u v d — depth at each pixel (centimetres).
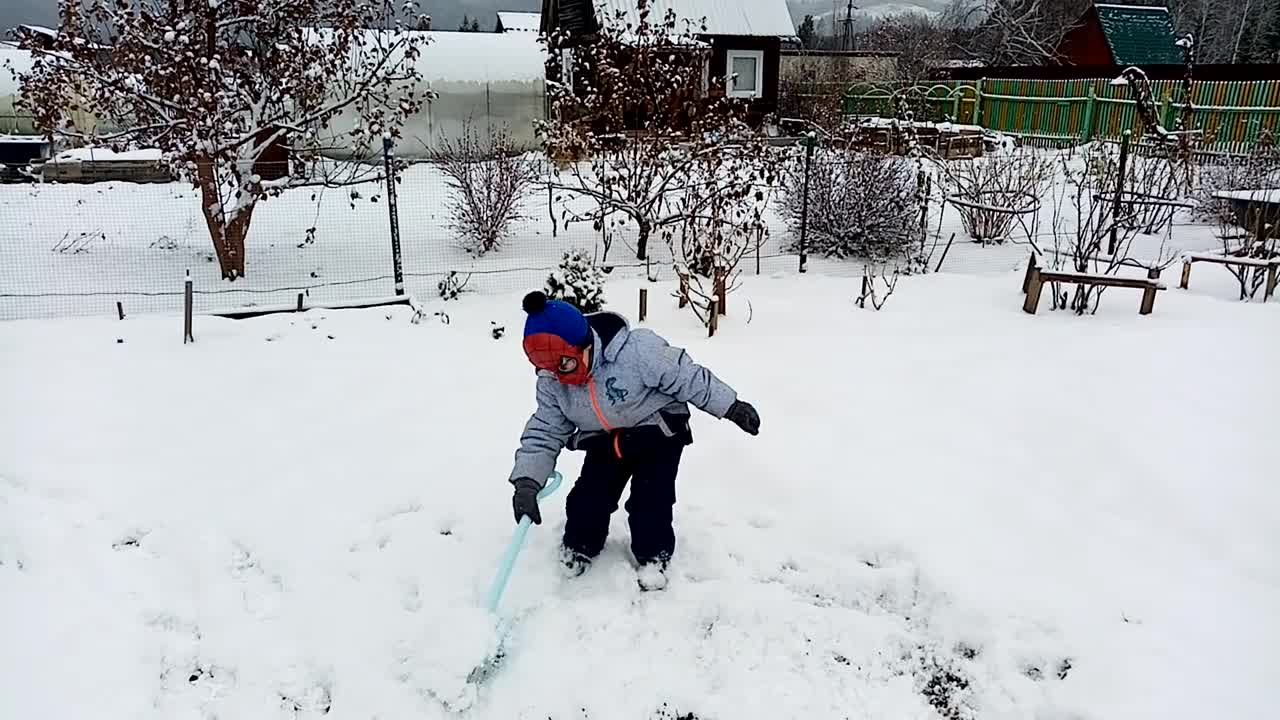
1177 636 301
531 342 306
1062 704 278
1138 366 576
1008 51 3856
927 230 1209
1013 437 465
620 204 993
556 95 1169
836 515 387
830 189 1015
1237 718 266
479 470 434
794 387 546
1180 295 802
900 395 530
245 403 527
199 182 869
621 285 848
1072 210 1328
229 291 834
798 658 310
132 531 384
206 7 856
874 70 3091
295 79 920
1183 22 4516
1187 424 475
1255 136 1717
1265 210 978
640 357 319
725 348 634
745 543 370
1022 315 728
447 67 1953
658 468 337
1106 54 3162
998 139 2039
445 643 298
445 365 598
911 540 365
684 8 2302
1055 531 369
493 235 1027
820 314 735
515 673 301
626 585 344
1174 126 1738
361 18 955
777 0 2367
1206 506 385
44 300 797
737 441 462
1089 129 2191
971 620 319
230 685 301
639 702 289
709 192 995
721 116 1105
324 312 719
